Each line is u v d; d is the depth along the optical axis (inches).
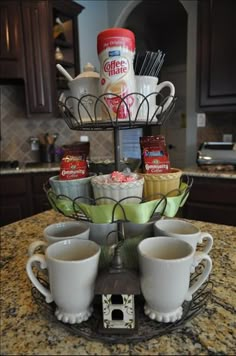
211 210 77.9
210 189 77.2
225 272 25.5
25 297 22.6
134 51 21.1
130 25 146.0
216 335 17.8
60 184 21.9
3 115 107.7
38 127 113.0
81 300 18.4
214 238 33.7
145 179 21.6
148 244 20.5
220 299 21.5
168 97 23.1
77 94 22.7
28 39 93.0
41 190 92.2
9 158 110.3
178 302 18.4
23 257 30.1
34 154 112.9
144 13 149.6
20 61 93.4
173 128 167.9
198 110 88.9
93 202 21.0
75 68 107.3
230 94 82.2
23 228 39.0
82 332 18.1
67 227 24.6
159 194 21.2
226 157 80.8
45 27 93.7
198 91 87.8
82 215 21.1
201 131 103.2
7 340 17.7
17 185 91.6
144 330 18.1
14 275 26.3
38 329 18.7
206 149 85.0
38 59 94.9
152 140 23.5
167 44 172.6
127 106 20.6
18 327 19.0
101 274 18.8
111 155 118.4
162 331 18.0
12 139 110.0
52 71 97.3
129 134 117.9
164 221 24.3
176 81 169.8
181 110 166.7
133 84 20.9
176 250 20.2
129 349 16.8
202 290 22.6
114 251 20.4
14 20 90.9
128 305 17.9
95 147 117.6
